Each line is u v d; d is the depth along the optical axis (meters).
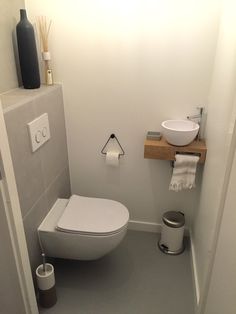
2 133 1.06
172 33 1.71
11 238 1.22
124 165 2.17
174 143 1.82
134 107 1.96
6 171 1.11
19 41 1.62
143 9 1.68
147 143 1.88
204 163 1.88
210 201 1.53
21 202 1.47
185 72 1.80
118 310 1.69
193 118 1.92
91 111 2.01
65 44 1.83
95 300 1.75
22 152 1.44
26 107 1.45
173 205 2.25
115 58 1.83
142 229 2.37
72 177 2.28
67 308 1.69
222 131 1.34
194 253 1.99
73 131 2.10
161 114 1.95
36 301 1.56
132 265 2.02
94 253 1.72
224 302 1.01
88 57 1.85
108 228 1.66
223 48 1.49
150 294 1.79
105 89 1.93
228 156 1.08
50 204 1.87
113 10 1.71
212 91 1.73
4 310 1.48
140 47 1.78
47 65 1.85
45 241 1.71
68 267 1.99
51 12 1.76
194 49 1.73
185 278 1.92
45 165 1.75
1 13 1.55
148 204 2.29
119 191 2.28
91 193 2.33
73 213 1.78
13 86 1.73
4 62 1.62
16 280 1.33
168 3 1.64
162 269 1.99
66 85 1.95
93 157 2.17
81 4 1.71
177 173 1.88
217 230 1.22
